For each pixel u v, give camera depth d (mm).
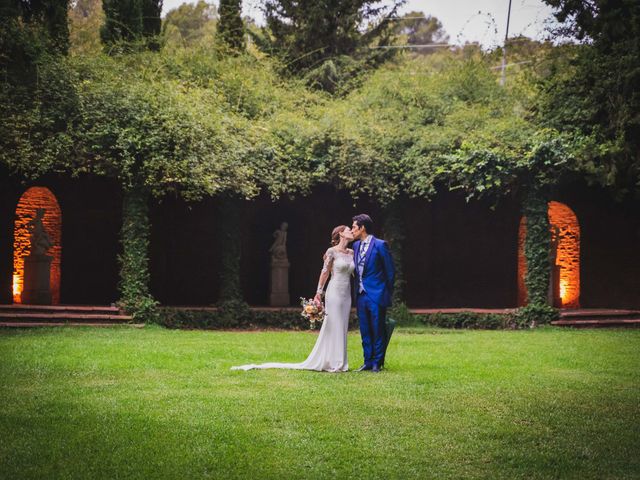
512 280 21906
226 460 4949
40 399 6730
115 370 8625
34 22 16359
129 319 15359
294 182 16859
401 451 5258
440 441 5527
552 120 18281
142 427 5746
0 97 14602
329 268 9062
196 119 15820
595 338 13969
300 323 16953
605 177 16984
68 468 4691
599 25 17984
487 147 17125
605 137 17531
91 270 20219
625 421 6266
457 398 7109
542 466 4969
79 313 15414
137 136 15070
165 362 9406
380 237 21234
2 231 18656
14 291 19406
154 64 19281
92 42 20750
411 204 21594
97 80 16297
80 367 8758
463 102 20047
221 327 16453
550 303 18438
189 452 5113
